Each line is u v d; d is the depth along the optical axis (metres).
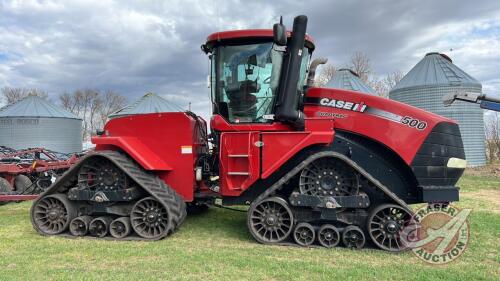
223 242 5.59
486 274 4.22
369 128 5.55
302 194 5.29
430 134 5.38
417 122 5.44
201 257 4.80
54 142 23.91
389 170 5.58
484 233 5.84
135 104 21.59
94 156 5.82
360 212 5.25
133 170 5.77
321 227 5.30
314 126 5.45
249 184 5.56
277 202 5.40
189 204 7.39
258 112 5.90
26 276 4.15
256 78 5.90
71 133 24.84
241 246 5.37
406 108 5.54
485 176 14.52
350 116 5.67
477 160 18.22
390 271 4.31
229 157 5.66
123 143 5.87
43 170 9.02
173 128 6.03
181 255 4.91
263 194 5.45
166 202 5.64
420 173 5.37
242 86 5.94
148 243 5.52
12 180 8.99
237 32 5.83
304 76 6.27
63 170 9.57
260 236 5.49
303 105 5.94
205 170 6.48
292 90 5.46
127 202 5.88
